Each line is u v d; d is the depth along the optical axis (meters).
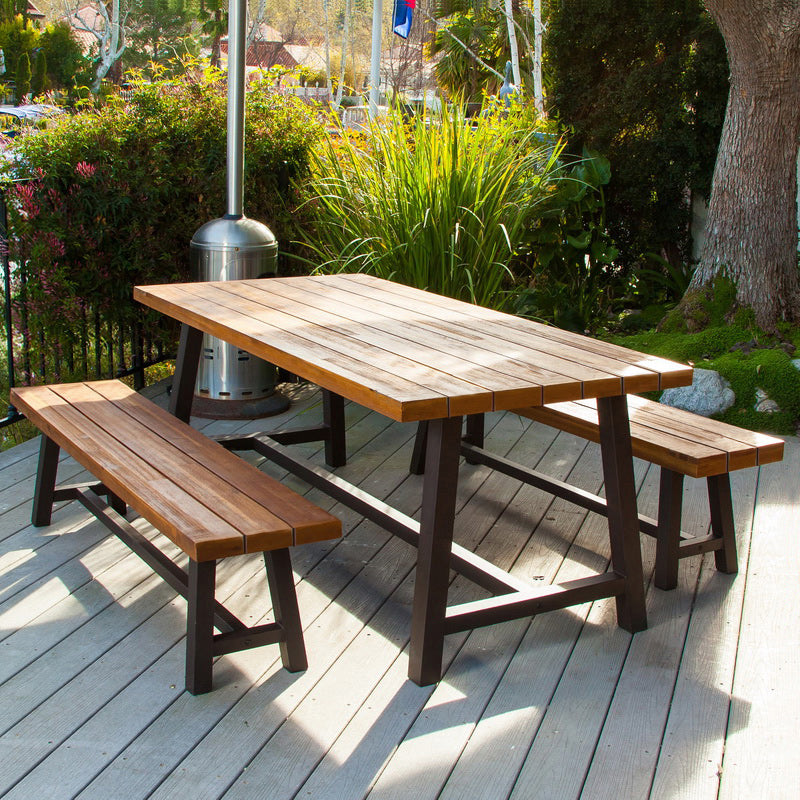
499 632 2.63
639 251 6.75
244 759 2.04
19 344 4.94
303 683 2.35
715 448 2.76
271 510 2.25
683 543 2.92
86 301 4.70
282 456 3.50
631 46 6.50
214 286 3.61
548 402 2.24
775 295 5.02
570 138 6.61
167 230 4.82
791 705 2.30
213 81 4.98
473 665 2.45
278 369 5.20
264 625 2.36
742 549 3.21
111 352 4.91
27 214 4.22
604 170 6.07
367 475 3.86
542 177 5.42
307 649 2.52
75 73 31.73
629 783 1.99
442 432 2.25
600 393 2.31
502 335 2.81
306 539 2.18
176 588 2.51
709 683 2.39
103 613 2.66
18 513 3.33
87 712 2.20
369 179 5.05
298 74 5.47
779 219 4.98
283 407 4.69
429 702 2.28
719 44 6.10
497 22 16.11
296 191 5.32
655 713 2.25
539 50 10.02
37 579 2.85
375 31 10.46
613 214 6.70
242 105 4.33
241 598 2.78
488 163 5.04
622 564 2.61
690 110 6.51
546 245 6.01
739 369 4.70
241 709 2.23
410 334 2.78
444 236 4.80
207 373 4.59
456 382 2.23
